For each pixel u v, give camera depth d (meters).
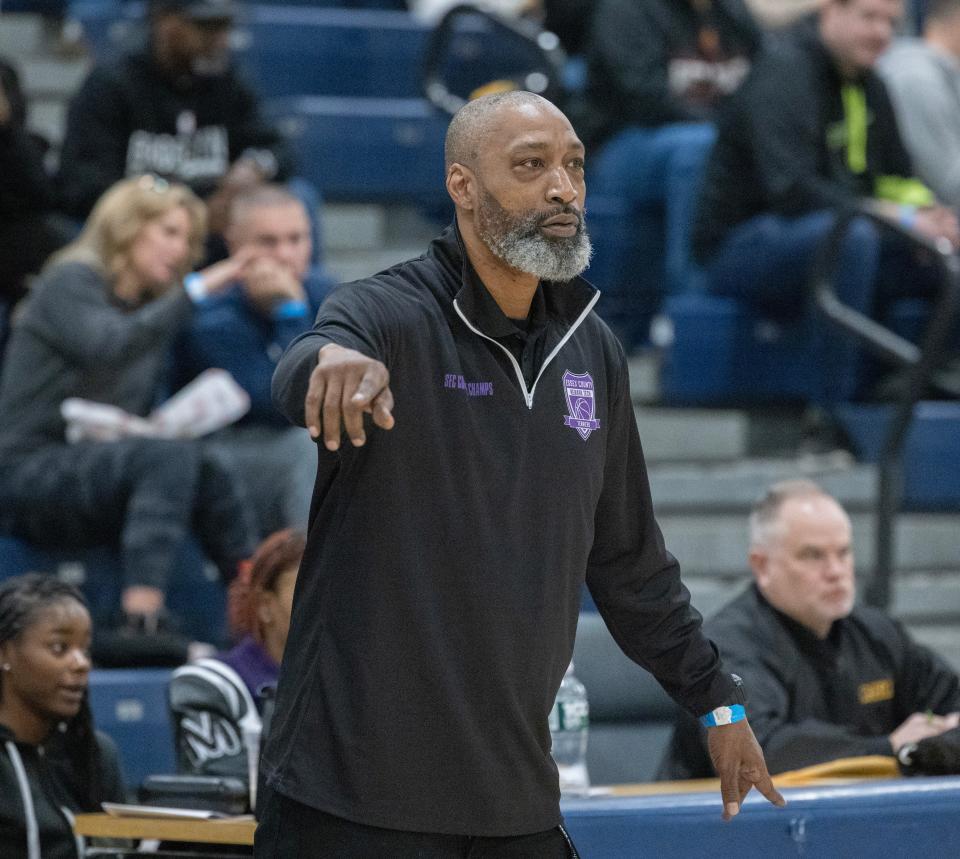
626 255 17.11
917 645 9.86
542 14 18.94
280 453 12.52
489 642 5.42
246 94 15.57
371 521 5.39
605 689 10.15
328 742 5.37
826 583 9.27
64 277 12.05
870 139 15.95
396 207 18.02
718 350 15.77
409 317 5.46
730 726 6.04
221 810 7.16
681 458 15.59
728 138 15.88
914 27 19.73
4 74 14.29
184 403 11.95
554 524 5.58
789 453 15.95
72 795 8.66
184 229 12.43
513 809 5.50
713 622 9.47
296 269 12.99
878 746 8.58
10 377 12.11
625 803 7.00
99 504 11.70
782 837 7.07
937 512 15.20
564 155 5.59
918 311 15.93
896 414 13.53
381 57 19.19
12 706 8.53
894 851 7.17
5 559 11.84
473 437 5.47
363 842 5.33
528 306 5.75
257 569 8.80
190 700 8.63
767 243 15.50
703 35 17.58
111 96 15.13
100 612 11.94
